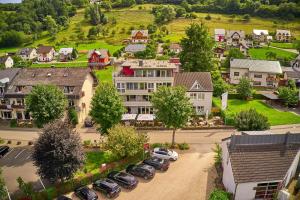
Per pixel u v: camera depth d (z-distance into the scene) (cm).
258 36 19300
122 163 5181
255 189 4122
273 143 4444
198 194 4456
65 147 4553
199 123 6969
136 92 7394
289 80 10219
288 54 15462
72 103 7338
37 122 6316
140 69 7212
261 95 9138
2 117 7788
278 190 4175
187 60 10319
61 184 4659
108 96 5972
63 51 16388
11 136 6850
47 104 6175
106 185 4453
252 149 4341
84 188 4462
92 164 5438
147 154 5525
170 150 5628
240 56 12688
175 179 4841
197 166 5209
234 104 8569
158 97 5828
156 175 4956
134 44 16538
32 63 15588
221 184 4669
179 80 7619
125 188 4625
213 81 9506
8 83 7650
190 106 5856
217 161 5178
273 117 7525
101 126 6053
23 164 5688
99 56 13688
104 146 5597
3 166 5622
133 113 7519
